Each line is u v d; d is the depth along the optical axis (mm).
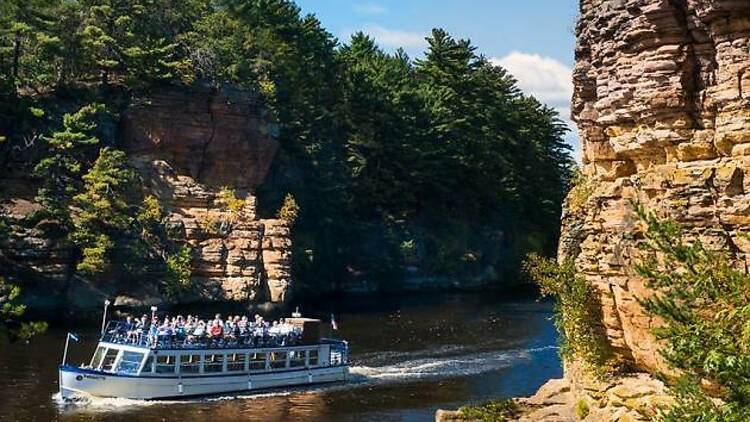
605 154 23250
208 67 79125
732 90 17625
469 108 112438
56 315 61656
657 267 17156
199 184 75000
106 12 73875
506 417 28141
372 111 102250
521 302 86500
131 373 40344
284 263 73312
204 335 43406
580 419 23969
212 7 95312
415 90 110188
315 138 96125
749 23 17422
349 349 55312
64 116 65750
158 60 74688
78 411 37406
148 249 66938
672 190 18609
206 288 69000
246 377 43125
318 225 91688
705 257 14297
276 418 37625
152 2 81188
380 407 39625
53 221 63031
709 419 12352
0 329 19000
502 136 115938
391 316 73250
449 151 108375
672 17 18750
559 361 50719
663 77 19047
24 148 66625
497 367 48938
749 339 11875
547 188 122500
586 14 23891
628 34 19688
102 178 63812
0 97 66875
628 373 22234
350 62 109812
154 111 74812
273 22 99438
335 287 92812
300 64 96875
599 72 21719
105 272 64438
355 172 97250
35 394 39625
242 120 79562
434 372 47625
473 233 110938
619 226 21141
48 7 72938
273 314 71375
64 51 71125
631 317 20656
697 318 13414
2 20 68625
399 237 101250
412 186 105938
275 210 85125
